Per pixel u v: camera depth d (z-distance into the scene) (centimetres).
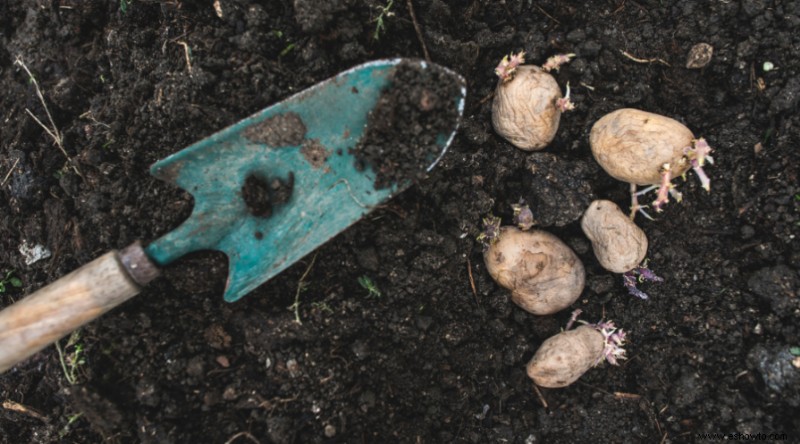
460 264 53
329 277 52
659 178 50
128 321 50
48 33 54
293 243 49
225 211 48
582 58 53
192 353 51
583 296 54
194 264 50
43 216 53
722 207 53
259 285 51
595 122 52
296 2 49
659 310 54
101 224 51
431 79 47
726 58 52
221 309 51
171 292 51
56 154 53
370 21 50
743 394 53
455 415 54
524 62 53
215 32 50
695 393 53
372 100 47
